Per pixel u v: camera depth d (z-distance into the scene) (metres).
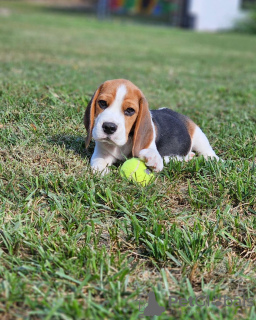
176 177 1.15
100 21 7.71
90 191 1.04
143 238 0.96
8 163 1.13
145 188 1.08
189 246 0.94
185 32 7.11
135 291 0.83
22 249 0.92
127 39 5.20
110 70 2.63
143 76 2.50
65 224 0.97
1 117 1.35
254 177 1.14
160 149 1.20
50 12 8.89
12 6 9.25
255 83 2.56
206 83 2.44
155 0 8.69
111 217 1.01
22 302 0.80
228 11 8.40
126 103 1.07
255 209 1.06
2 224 0.95
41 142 1.23
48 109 1.43
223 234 0.97
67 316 0.77
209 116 1.66
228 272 0.90
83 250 0.90
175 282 0.86
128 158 1.16
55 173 1.12
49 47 3.62
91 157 1.18
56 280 0.84
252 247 0.96
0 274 0.85
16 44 3.59
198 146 1.31
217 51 4.64
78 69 2.50
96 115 1.09
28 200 1.03
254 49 5.11
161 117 1.24
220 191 1.09
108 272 0.86
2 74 2.01
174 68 3.03
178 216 1.02
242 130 1.46
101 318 0.78
